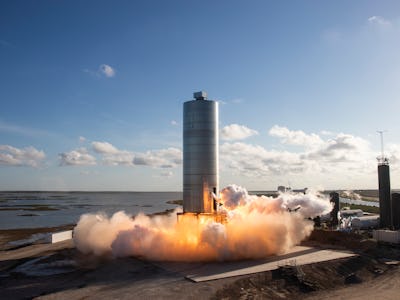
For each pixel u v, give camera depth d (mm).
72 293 27375
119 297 26203
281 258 37500
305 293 29141
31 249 48281
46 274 33906
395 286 31453
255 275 31125
